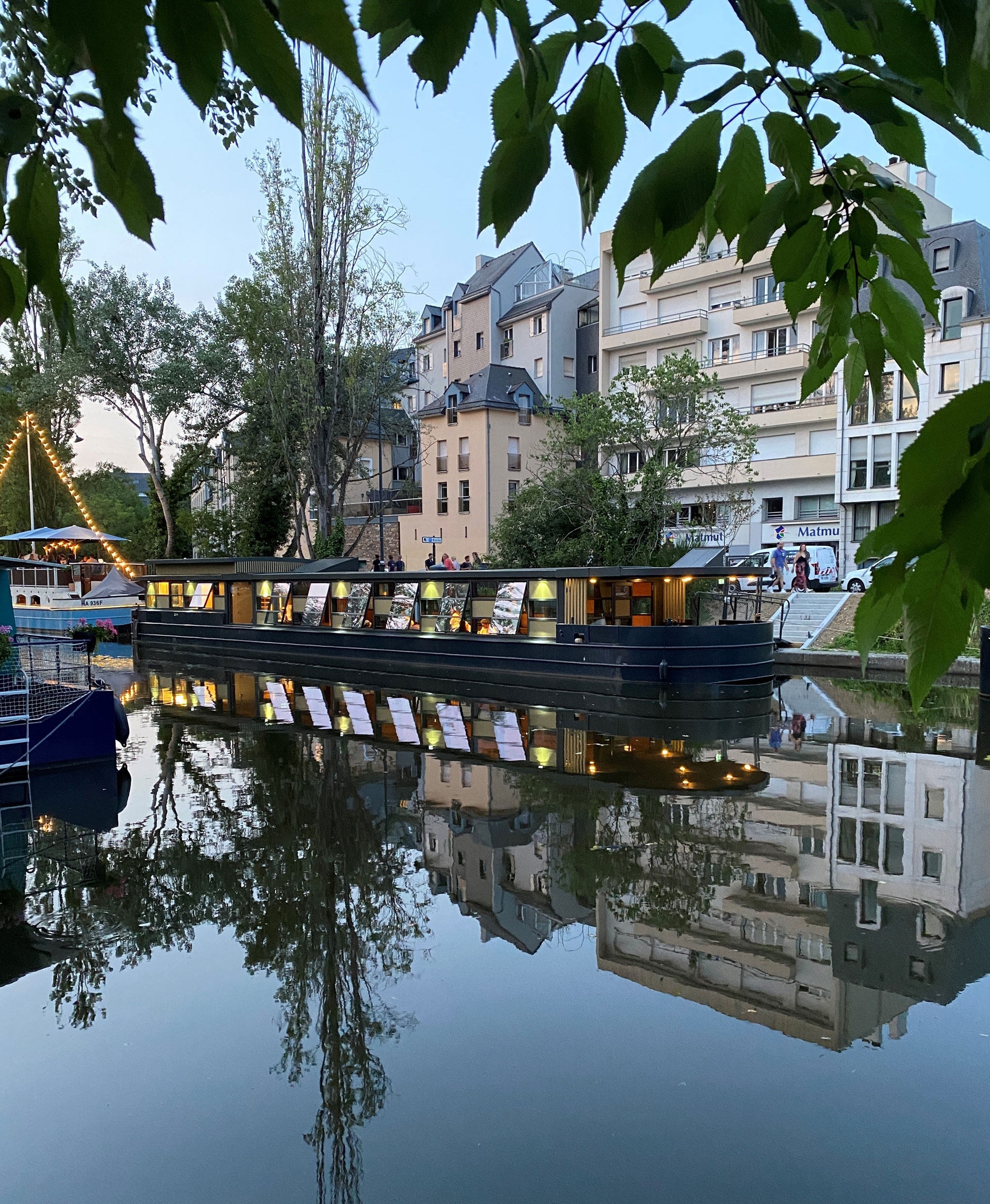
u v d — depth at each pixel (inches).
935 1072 180.1
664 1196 143.7
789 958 232.4
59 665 514.3
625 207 40.4
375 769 449.7
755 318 1363.2
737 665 721.0
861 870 294.2
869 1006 206.1
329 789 409.4
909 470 27.4
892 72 38.3
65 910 274.4
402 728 560.1
